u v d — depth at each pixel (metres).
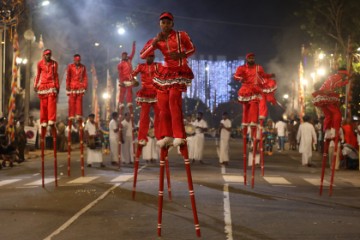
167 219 11.02
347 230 9.97
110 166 24.05
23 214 11.81
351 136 24.28
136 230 10.05
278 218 11.09
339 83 14.59
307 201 13.49
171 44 9.37
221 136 25.39
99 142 23.83
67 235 9.73
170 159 28.09
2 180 18.94
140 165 24.59
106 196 14.10
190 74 9.32
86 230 10.11
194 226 10.31
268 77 16.00
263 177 19.34
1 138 23.95
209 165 24.97
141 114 14.34
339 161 24.00
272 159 29.69
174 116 9.12
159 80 9.26
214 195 14.25
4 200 13.81
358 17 33.66
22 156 26.45
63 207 12.59
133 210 12.07
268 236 9.47
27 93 31.77
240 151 37.25
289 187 16.45
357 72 31.56
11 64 37.44
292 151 37.97
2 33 36.50
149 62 14.35
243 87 15.70
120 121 22.08
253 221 10.78
